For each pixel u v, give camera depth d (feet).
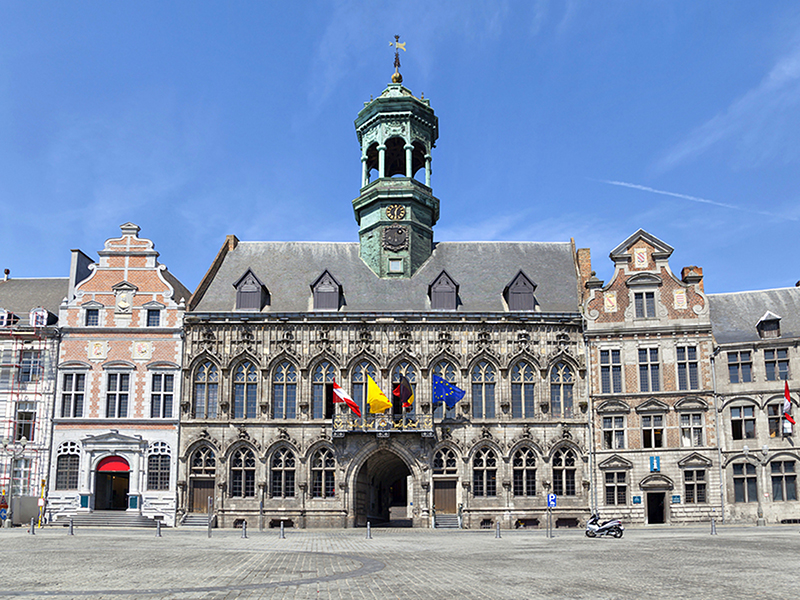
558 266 179.83
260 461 156.87
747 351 157.48
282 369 161.68
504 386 161.07
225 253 182.39
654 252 165.37
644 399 158.61
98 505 159.43
